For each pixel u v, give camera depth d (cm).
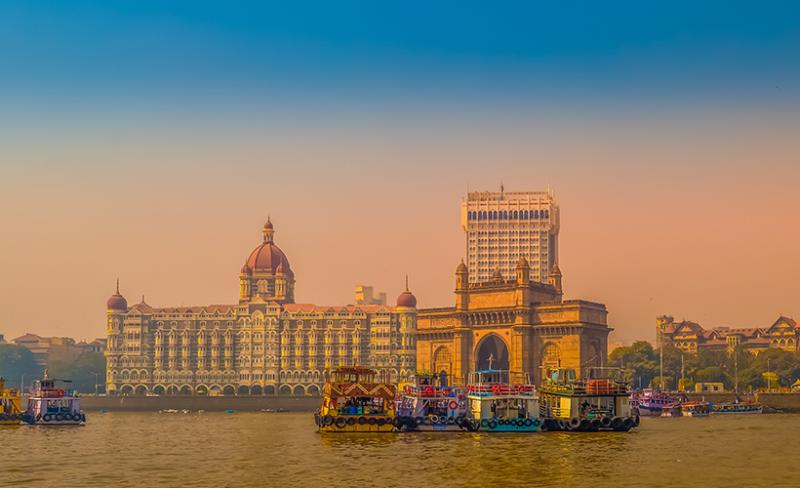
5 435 15738
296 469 10475
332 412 15050
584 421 14875
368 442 13312
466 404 15888
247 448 13062
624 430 14962
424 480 9581
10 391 18488
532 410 15188
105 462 11431
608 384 15150
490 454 11656
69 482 9681
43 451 12838
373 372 15388
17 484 9556
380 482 9475
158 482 9638
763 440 13975
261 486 9300
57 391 18712
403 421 15000
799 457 11575
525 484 9338
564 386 15688
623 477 9788
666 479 9675
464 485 9281
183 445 13738
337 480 9619
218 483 9519
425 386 15438
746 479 9694
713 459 11325
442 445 12744
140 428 18138
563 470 10262
